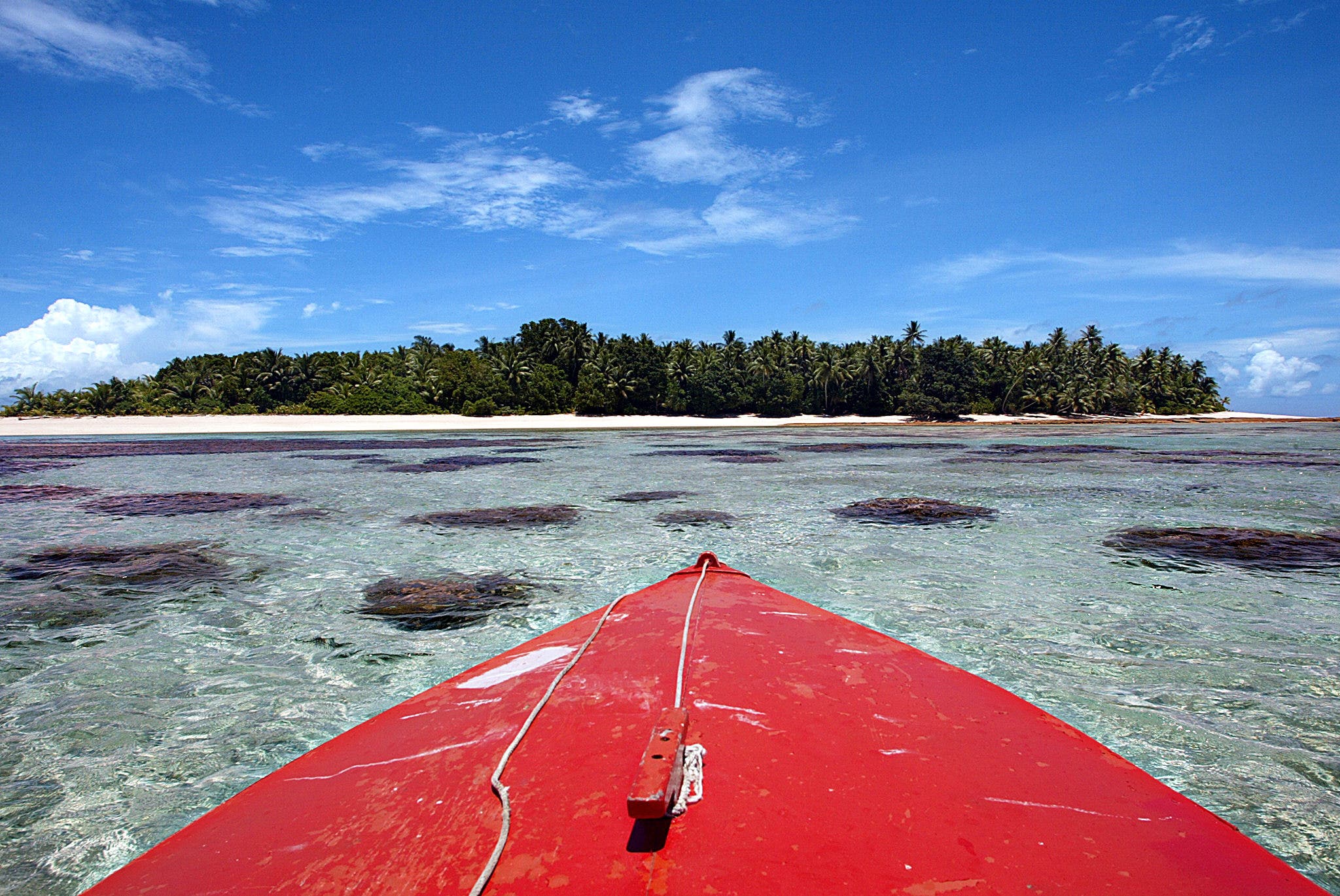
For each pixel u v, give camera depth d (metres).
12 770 4.02
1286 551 9.58
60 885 3.06
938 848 2.02
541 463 24.81
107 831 3.44
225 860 2.25
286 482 18.62
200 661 5.74
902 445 36.50
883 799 2.23
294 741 4.36
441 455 28.61
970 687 3.31
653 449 33.19
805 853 1.94
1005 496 15.39
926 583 8.05
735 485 17.83
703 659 3.33
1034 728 2.88
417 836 2.20
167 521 12.38
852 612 6.93
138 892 2.14
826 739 2.59
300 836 2.32
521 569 8.84
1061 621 6.59
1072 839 2.12
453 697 3.44
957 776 2.41
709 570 5.60
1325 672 5.29
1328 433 51.88
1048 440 41.28
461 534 11.17
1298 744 4.15
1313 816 3.43
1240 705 4.70
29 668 5.57
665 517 12.70
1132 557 9.30
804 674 3.22
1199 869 2.02
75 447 33.50
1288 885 1.99
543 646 4.01
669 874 1.85
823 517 12.68
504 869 1.94
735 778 2.26
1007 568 8.71
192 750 4.25
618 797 2.19
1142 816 2.28
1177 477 19.09
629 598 4.76
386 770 2.72
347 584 8.12
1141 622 6.54
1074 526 11.59
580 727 2.73
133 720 4.65
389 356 83.19
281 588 7.95
